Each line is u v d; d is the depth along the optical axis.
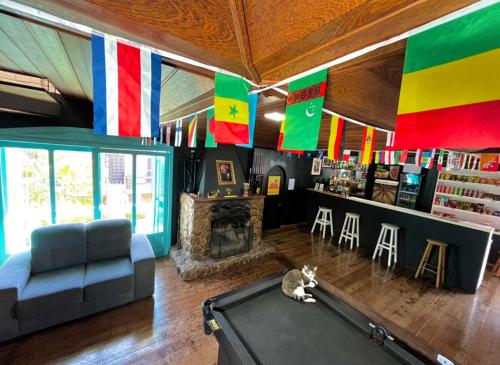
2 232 2.88
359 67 0.97
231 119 1.10
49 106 2.73
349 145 3.90
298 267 3.64
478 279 3.08
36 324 2.01
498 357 2.06
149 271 2.58
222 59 0.96
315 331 1.43
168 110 2.62
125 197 3.74
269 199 5.33
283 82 1.08
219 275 3.29
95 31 0.76
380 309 2.67
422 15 0.58
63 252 2.48
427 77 0.64
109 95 0.85
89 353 1.89
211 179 3.71
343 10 0.65
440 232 3.46
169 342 2.05
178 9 0.75
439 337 2.27
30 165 3.05
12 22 1.03
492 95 0.52
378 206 4.29
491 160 3.54
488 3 0.50
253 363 1.13
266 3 0.74
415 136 0.67
